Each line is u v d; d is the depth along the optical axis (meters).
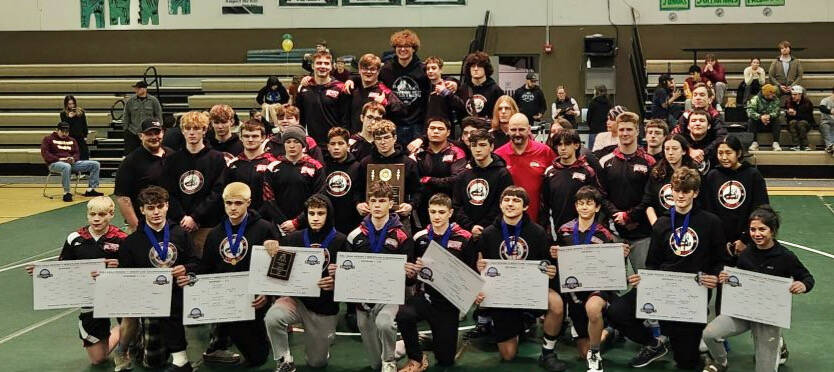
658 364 7.28
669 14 22.08
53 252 11.97
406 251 7.17
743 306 6.66
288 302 7.04
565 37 22.42
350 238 7.27
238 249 7.13
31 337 8.20
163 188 7.68
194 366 7.38
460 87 9.73
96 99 21.91
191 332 8.39
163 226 7.13
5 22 23.48
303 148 8.12
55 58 23.55
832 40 21.73
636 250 7.88
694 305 6.82
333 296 7.08
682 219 7.07
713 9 22.00
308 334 7.18
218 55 23.19
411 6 22.59
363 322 7.13
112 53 23.44
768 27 21.88
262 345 7.36
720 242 6.98
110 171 20.27
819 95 20.59
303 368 7.29
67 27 23.45
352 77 9.52
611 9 22.22
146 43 23.33
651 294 6.90
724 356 6.96
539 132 16.19
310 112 9.41
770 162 18.62
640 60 20.98
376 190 7.12
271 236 7.23
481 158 7.75
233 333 7.25
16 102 22.11
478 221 7.84
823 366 7.22
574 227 7.27
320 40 22.89
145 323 7.32
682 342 7.05
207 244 7.19
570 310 7.30
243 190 7.12
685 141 7.46
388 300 6.91
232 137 8.62
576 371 7.12
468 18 22.53
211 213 7.95
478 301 7.07
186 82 23.00
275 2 22.91
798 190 16.92
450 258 6.95
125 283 6.90
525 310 7.40
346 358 7.54
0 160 20.50
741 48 21.64
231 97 21.61
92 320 7.23
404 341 7.06
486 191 7.79
